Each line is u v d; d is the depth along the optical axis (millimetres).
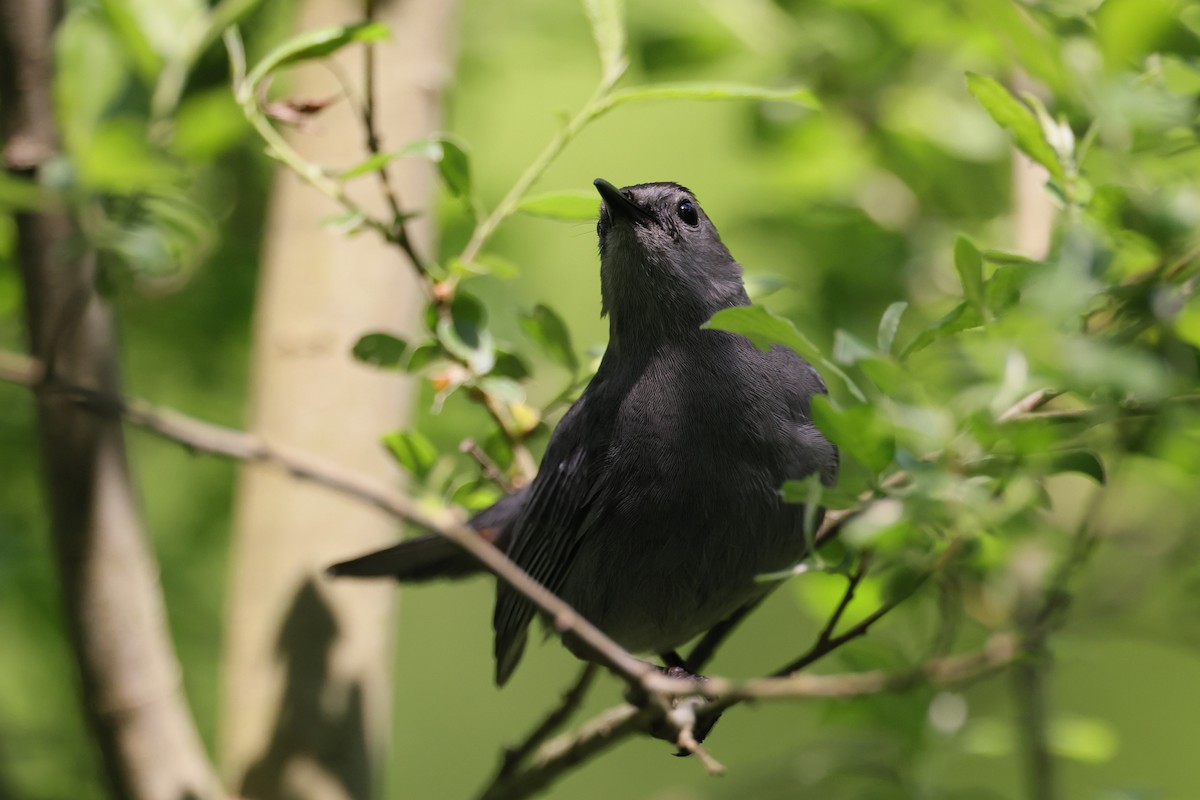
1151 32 5883
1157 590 7496
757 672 12672
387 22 8562
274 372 8211
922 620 7695
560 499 8133
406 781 13227
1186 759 11672
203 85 8602
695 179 13117
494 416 7730
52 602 9406
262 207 10594
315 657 7883
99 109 6594
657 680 5684
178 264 7145
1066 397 7457
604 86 7141
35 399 6844
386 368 7324
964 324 5867
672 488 7770
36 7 6543
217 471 10688
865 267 9914
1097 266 5438
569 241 12211
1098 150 6648
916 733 7418
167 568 10305
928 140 10203
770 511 7691
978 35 8547
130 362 10547
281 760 7719
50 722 9742
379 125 8422
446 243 10273
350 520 8102
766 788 8109
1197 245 5695
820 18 10078
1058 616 6371
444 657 13898
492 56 10961
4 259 7863
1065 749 7641
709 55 10234
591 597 8070
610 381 8203
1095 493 7148
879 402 6008
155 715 7055
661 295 8055
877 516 6012
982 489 5762
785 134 10305
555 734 7566
